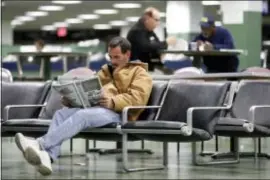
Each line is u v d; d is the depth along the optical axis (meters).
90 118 9.05
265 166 9.86
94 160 10.89
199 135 8.88
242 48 22.23
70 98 9.27
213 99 9.27
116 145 12.52
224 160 10.62
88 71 11.70
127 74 9.63
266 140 14.12
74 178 8.69
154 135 9.05
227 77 10.75
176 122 8.83
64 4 37.34
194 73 11.55
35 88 10.90
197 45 14.22
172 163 10.32
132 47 14.05
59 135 8.87
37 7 38.78
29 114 10.74
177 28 26.27
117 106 9.29
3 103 10.88
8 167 9.99
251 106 9.59
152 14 14.02
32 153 8.52
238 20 22.31
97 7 39.00
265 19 41.22
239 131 9.27
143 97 9.45
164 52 13.93
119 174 9.02
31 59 22.45
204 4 34.69
